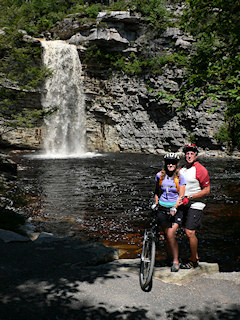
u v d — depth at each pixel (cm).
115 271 482
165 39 3334
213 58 925
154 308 374
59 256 532
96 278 448
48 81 3152
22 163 2255
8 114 2973
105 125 3659
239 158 2945
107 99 3575
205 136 3147
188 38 3209
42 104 3180
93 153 3334
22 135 3142
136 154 3241
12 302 365
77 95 3484
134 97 3475
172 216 467
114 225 918
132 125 3516
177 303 388
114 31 3291
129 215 1028
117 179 1688
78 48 3400
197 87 910
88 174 1828
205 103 3178
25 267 475
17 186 1422
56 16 3844
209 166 2292
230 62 866
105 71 3550
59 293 395
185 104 895
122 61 3419
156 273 471
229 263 656
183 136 3275
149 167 2183
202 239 804
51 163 2305
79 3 4262
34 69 2089
